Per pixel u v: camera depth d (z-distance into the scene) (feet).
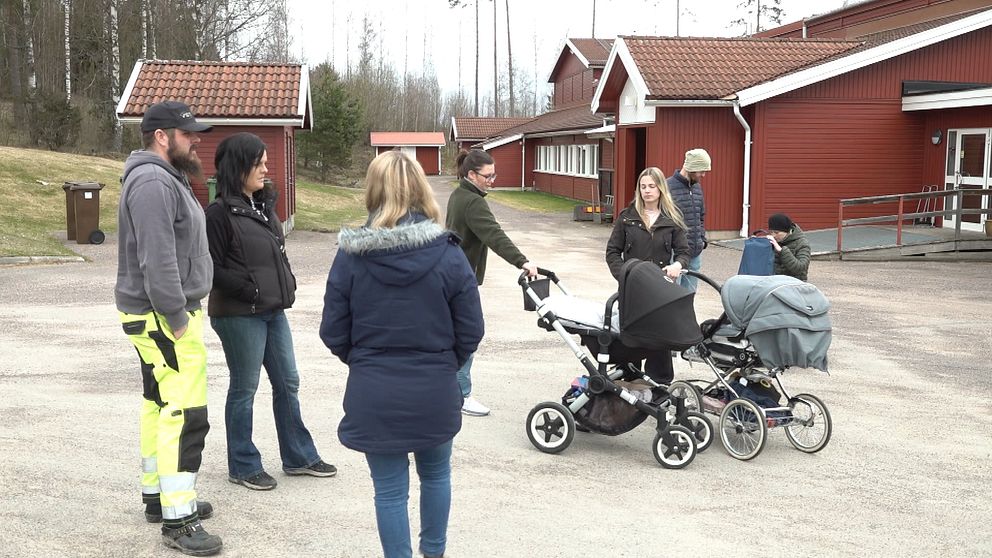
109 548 14.11
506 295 42.55
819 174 70.03
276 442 19.90
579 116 126.21
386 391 11.80
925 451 20.36
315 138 157.48
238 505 16.12
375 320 11.89
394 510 12.17
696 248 29.22
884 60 69.21
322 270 50.93
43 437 19.69
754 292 19.45
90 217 61.36
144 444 14.93
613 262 24.13
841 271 53.67
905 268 55.26
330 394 24.06
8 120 131.13
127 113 68.54
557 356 29.43
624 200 80.84
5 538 14.32
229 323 16.01
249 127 70.69
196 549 13.89
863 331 35.17
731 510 16.55
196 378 14.28
